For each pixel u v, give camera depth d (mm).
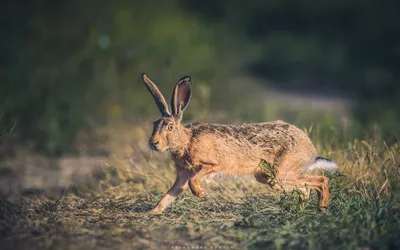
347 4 40344
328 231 8375
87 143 16812
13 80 19188
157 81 22422
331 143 12164
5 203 9953
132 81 21750
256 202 10031
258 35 41656
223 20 36188
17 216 9438
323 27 41594
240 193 10664
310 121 15586
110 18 23328
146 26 24391
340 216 9023
